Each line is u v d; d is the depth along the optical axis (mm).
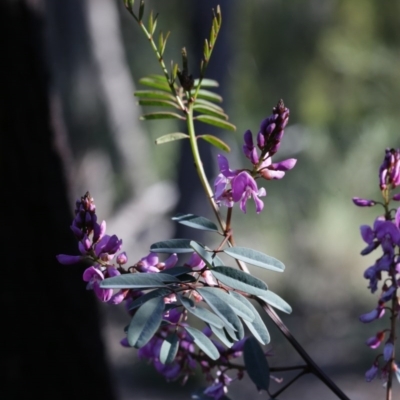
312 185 13438
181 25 15055
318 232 13352
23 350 4141
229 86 11211
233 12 11164
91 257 1761
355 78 13570
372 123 13312
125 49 16359
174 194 12141
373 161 13258
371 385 9008
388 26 13609
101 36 14750
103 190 14180
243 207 1799
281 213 13430
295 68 14352
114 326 10727
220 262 1768
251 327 1613
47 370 4184
